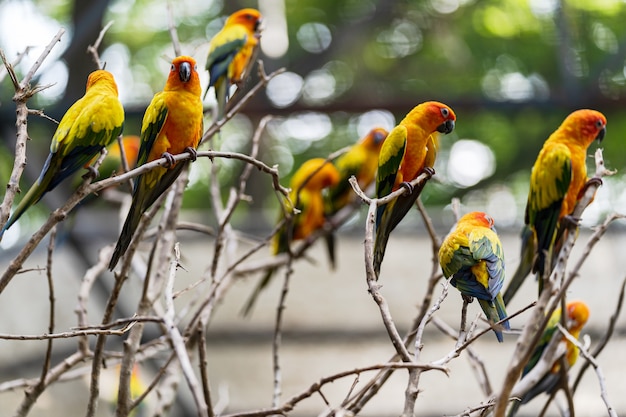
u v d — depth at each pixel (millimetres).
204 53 17547
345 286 13430
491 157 19453
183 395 12680
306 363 12844
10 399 12594
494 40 18328
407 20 18547
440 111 6891
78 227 12867
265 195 19906
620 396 12297
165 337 7160
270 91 14836
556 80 14844
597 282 13016
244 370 12734
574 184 7367
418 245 13688
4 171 13375
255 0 18531
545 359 6457
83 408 12734
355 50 17625
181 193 7617
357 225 14031
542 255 7215
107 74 6625
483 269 5988
